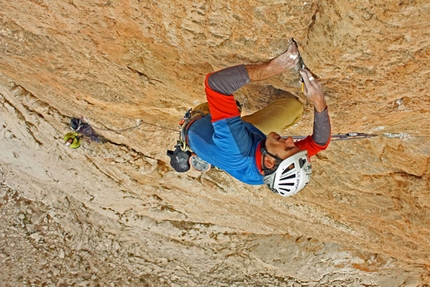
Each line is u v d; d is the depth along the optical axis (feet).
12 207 33.12
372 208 20.51
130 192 28.25
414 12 8.32
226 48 11.02
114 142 23.81
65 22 13.04
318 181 20.49
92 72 16.24
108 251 32.78
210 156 10.86
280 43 10.28
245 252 30.09
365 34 9.18
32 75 18.75
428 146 15.38
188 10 10.28
